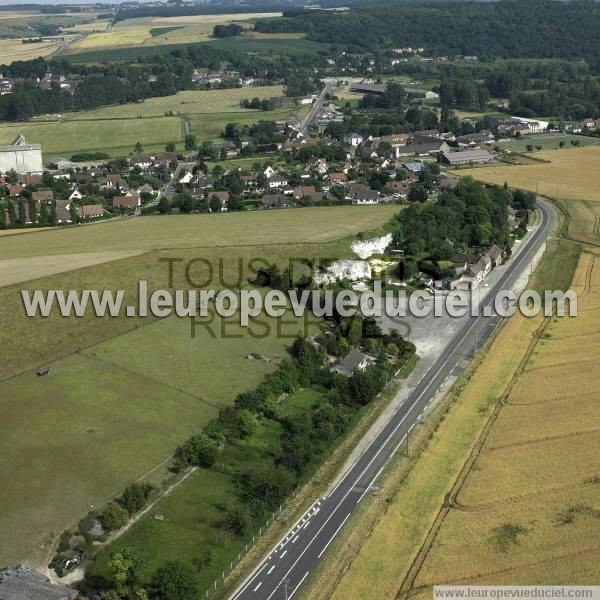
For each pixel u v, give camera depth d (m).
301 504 95.50
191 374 123.81
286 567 84.75
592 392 118.44
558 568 81.38
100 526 89.19
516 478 97.88
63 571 81.94
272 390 118.25
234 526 89.94
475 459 103.31
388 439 109.81
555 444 104.69
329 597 80.25
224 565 84.50
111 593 77.31
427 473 101.19
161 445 105.06
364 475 101.38
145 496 93.75
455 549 85.69
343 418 110.88
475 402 119.19
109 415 111.25
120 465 100.38
